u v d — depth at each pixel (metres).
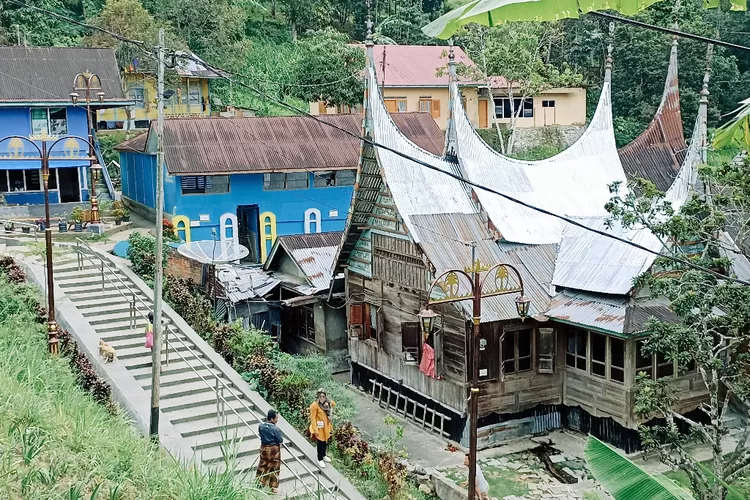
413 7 69.75
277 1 72.50
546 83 49.91
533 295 23.94
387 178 24.83
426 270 23.86
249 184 35.59
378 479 18.58
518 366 23.61
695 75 56.66
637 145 36.53
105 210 36.03
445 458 22.39
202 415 20.19
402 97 53.91
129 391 20.52
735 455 17.31
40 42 51.69
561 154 29.92
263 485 16.47
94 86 36.66
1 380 14.62
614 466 9.38
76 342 21.95
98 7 57.88
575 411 24.12
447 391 23.67
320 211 37.34
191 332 24.20
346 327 29.36
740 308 16.81
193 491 13.25
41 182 36.44
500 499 19.95
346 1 71.88
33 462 12.19
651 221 21.05
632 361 22.03
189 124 35.66
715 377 17.31
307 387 21.91
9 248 28.62
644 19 58.94
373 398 27.02
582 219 26.42
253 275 30.30
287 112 54.59
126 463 13.48
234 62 56.50
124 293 25.53
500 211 25.98
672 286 17.77
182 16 55.34
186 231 34.53
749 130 8.23
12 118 34.91
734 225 21.64
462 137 27.23
